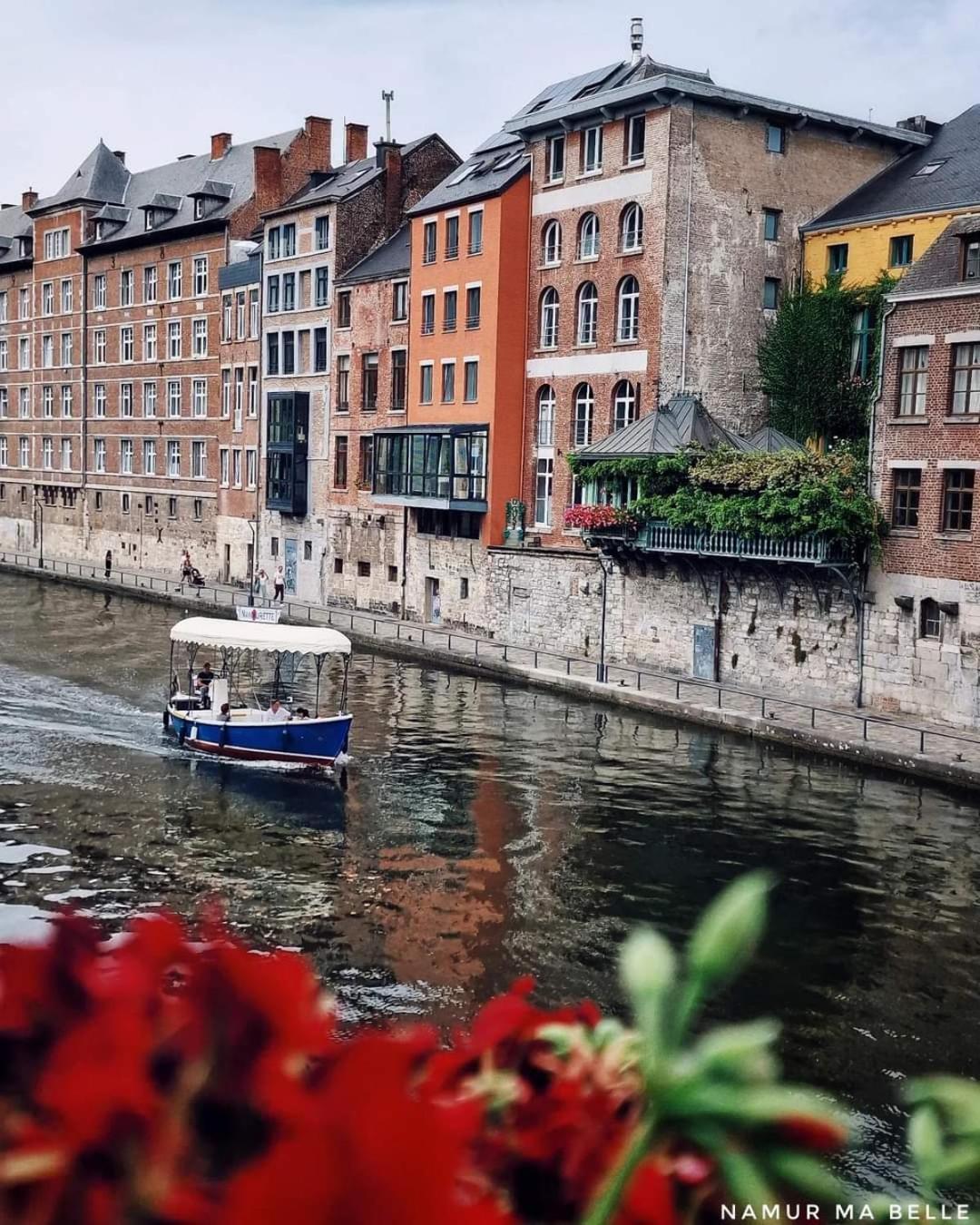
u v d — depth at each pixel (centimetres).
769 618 3559
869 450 3294
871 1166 1154
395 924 1911
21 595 6272
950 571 3080
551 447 4609
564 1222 111
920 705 3159
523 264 4653
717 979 91
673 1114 90
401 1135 80
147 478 7244
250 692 3744
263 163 6488
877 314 4006
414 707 3581
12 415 8581
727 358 4234
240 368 6406
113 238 7369
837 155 4394
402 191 5800
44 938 100
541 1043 122
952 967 1748
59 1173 87
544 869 2170
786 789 2689
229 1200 80
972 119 4419
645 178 4156
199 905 1975
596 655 4178
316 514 5872
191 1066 90
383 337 5359
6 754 2952
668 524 3709
